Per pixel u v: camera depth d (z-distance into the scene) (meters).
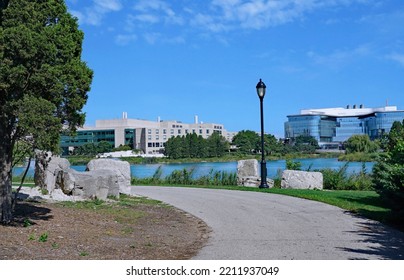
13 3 8.71
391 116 170.12
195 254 8.24
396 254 8.10
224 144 124.56
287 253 8.23
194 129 169.38
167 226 11.42
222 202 16.31
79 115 9.91
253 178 23.67
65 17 9.66
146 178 28.58
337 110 198.62
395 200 11.34
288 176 22.31
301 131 182.88
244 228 11.08
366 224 11.34
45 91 8.87
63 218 11.32
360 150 54.38
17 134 9.41
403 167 11.20
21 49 8.23
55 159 16.47
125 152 135.38
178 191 20.95
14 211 11.62
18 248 7.68
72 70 9.22
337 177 22.62
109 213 12.96
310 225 11.30
